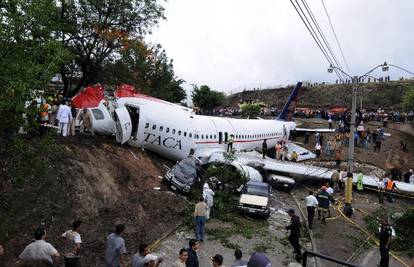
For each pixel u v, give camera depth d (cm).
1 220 1316
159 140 2489
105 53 2748
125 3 2612
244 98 10450
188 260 1041
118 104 2355
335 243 1836
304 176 3195
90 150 1997
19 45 1105
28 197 1469
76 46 2666
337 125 5128
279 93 10144
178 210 1925
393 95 8488
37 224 1395
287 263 1551
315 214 2283
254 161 2873
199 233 1666
